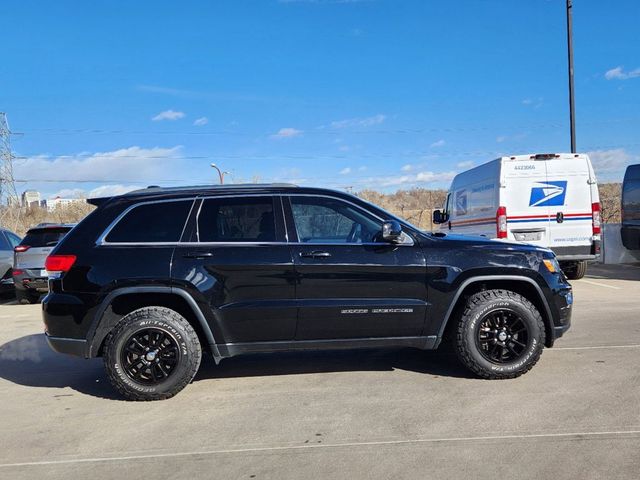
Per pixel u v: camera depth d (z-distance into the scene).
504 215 11.61
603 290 11.26
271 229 5.17
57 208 36.41
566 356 6.07
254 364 6.20
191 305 4.98
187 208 5.21
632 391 4.88
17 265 11.47
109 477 3.62
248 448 3.99
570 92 18.84
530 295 5.53
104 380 5.80
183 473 3.64
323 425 4.36
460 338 5.28
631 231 14.19
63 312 5.00
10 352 7.19
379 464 3.66
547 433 4.05
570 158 11.71
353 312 5.11
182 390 5.33
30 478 3.63
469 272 5.21
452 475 3.48
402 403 4.79
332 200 5.30
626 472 3.45
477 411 4.54
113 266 4.98
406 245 5.23
